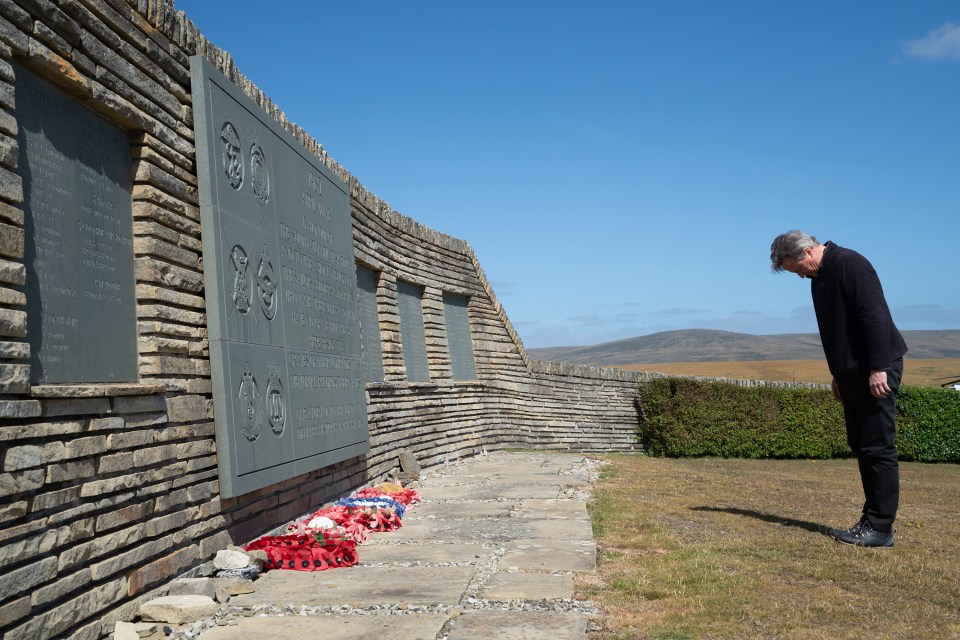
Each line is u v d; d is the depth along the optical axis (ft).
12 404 12.48
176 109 19.08
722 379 64.23
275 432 22.39
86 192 15.81
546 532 23.72
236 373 20.22
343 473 29.40
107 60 16.25
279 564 19.74
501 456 46.73
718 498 30.71
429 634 14.39
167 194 18.35
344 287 30.71
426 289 43.50
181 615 15.21
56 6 14.62
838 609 15.47
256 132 22.98
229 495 19.33
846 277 20.76
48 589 13.03
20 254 13.05
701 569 18.74
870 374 20.61
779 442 62.64
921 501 32.12
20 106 14.01
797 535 22.88
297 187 26.22
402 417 37.29
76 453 14.05
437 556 20.92
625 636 14.12
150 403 16.66
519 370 53.26
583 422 59.00
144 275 17.35
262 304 22.38
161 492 16.87
